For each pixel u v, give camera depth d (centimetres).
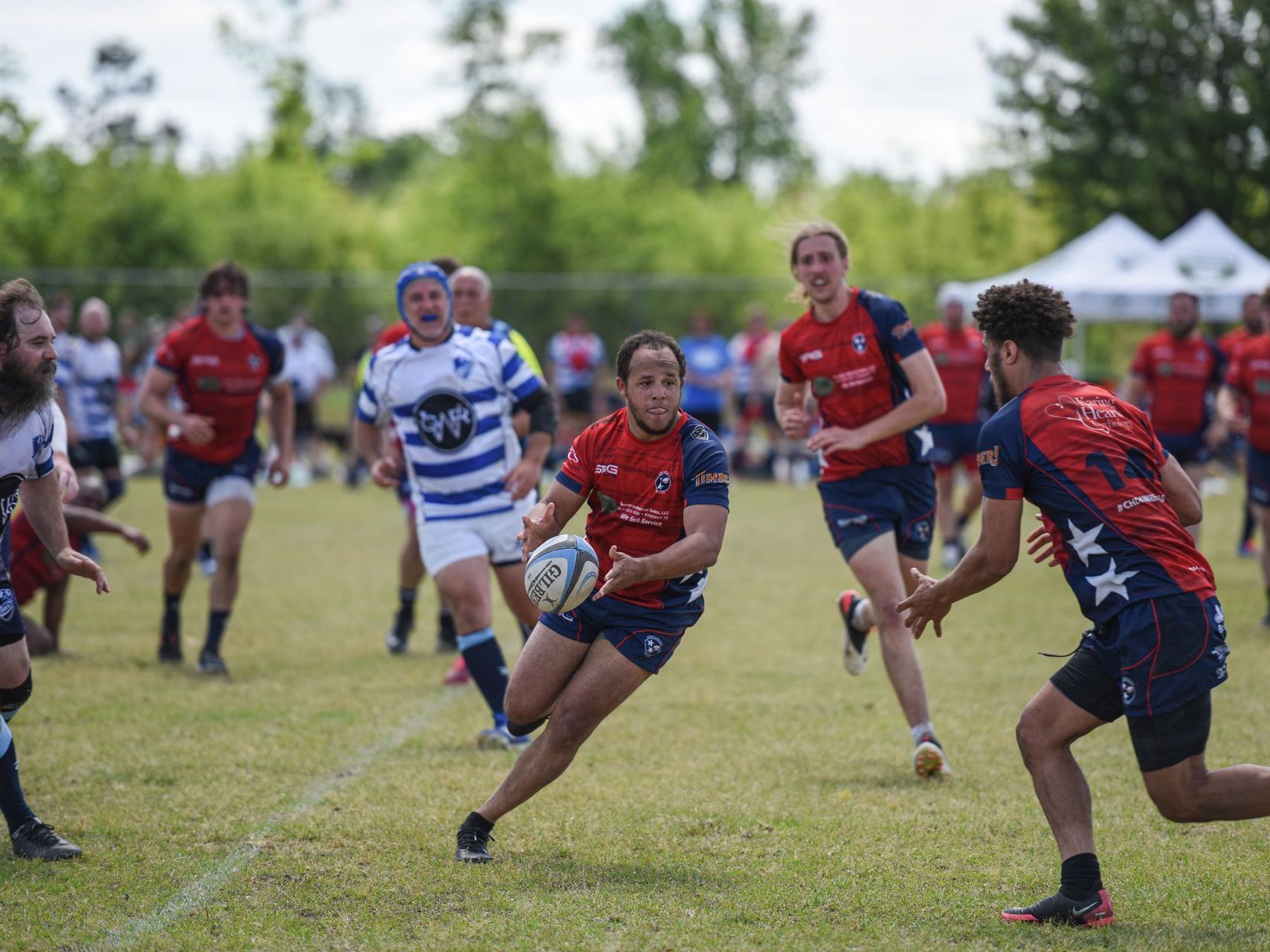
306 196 13088
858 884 1627
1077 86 10869
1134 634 1436
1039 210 11769
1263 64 10425
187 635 3453
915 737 2162
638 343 1650
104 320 4709
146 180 12150
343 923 1493
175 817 1908
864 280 9238
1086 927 1482
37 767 2181
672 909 1534
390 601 4041
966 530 5994
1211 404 4400
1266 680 2831
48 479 1819
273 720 2531
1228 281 7019
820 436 2283
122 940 1445
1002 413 1545
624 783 2095
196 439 2897
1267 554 3525
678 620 1698
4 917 1513
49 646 3139
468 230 12825
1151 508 1477
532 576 1653
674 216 13900
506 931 1461
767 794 2036
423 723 2523
